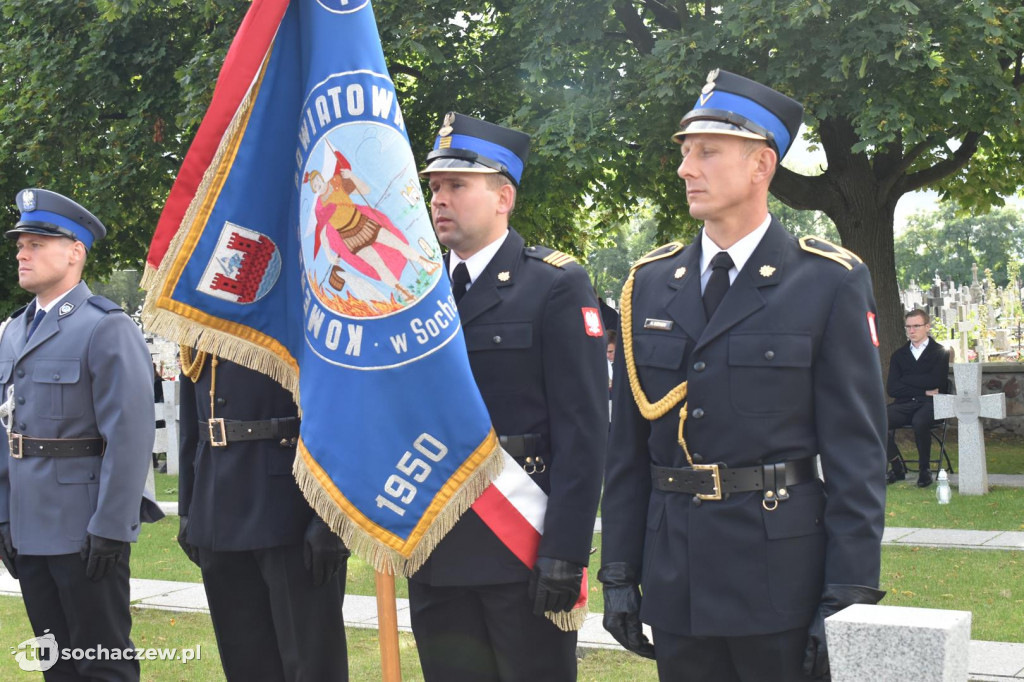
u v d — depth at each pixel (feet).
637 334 9.99
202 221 10.95
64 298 15.20
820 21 39.09
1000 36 38.29
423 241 10.53
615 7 46.01
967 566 23.24
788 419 9.14
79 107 51.21
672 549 9.46
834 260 9.38
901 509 31.58
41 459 14.69
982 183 57.88
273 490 12.93
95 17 50.67
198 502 13.37
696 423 9.35
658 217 55.31
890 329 48.88
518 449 11.12
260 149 11.10
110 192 49.70
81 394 14.71
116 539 14.33
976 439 34.19
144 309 10.90
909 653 7.02
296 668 12.98
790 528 9.07
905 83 38.86
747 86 9.35
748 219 9.52
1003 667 15.46
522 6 43.73
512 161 11.62
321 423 10.57
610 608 9.83
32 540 14.57
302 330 11.21
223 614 13.52
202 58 44.80
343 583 13.62
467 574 10.87
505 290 11.39
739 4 38.63
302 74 11.00
